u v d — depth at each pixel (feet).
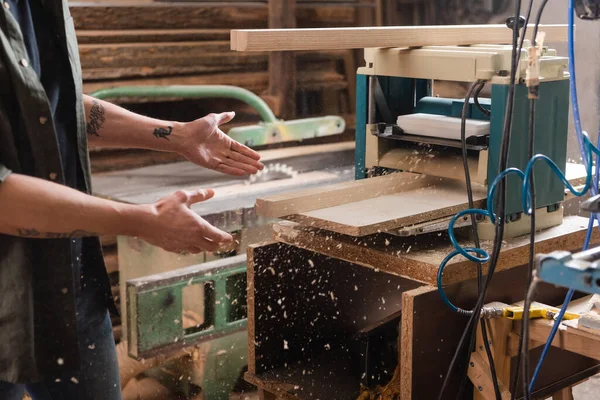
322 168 9.93
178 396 8.65
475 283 5.62
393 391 6.07
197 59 12.51
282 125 9.95
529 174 5.04
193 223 4.65
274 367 6.54
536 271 3.44
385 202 5.83
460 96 11.46
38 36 4.78
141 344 7.06
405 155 6.41
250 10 13.12
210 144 5.93
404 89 6.75
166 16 12.22
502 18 11.28
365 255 5.75
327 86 13.79
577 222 6.51
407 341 5.25
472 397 5.89
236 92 9.96
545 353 5.27
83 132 5.03
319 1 13.58
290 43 5.30
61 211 4.31
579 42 9.48
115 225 4.47
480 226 5.89
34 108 4.44
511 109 5.04
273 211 5.45
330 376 6.44
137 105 12.09
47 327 4.80
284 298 6.45
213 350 8.17
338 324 6.98
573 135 9.68
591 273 3.25
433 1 12.69
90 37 11.39
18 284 4.54
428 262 5.38
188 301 8.61
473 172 5.93
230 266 7.57
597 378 9.01
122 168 11.72
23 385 5.19
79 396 5.35
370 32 5.69
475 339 5.55
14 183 4.20
